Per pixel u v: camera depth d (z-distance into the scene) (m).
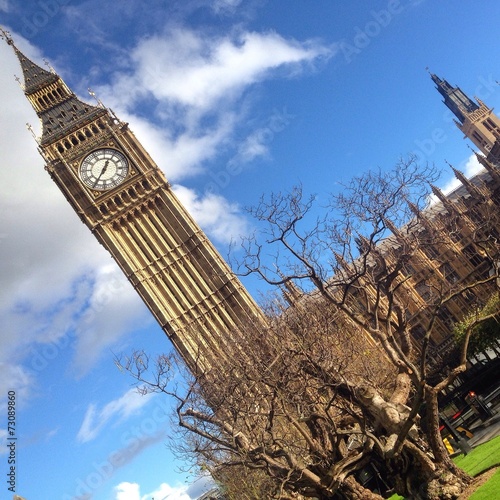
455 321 108.25
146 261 113.81
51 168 119.75
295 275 37.22
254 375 42.19
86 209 117.62
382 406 33.06
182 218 115.31
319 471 37.66
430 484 30.67
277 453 37.31
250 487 50.12
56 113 125.06
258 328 57.34
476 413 58.91
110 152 120.06
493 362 65.69
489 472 31.00
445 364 77.44
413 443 32.03
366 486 47.12
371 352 54.69
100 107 123.75
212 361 63.47
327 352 41.41
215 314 108.19
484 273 105.94
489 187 114.94
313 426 41.28
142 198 117.25
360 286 36.00
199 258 112.56
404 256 35.22
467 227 107.12
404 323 35.91
